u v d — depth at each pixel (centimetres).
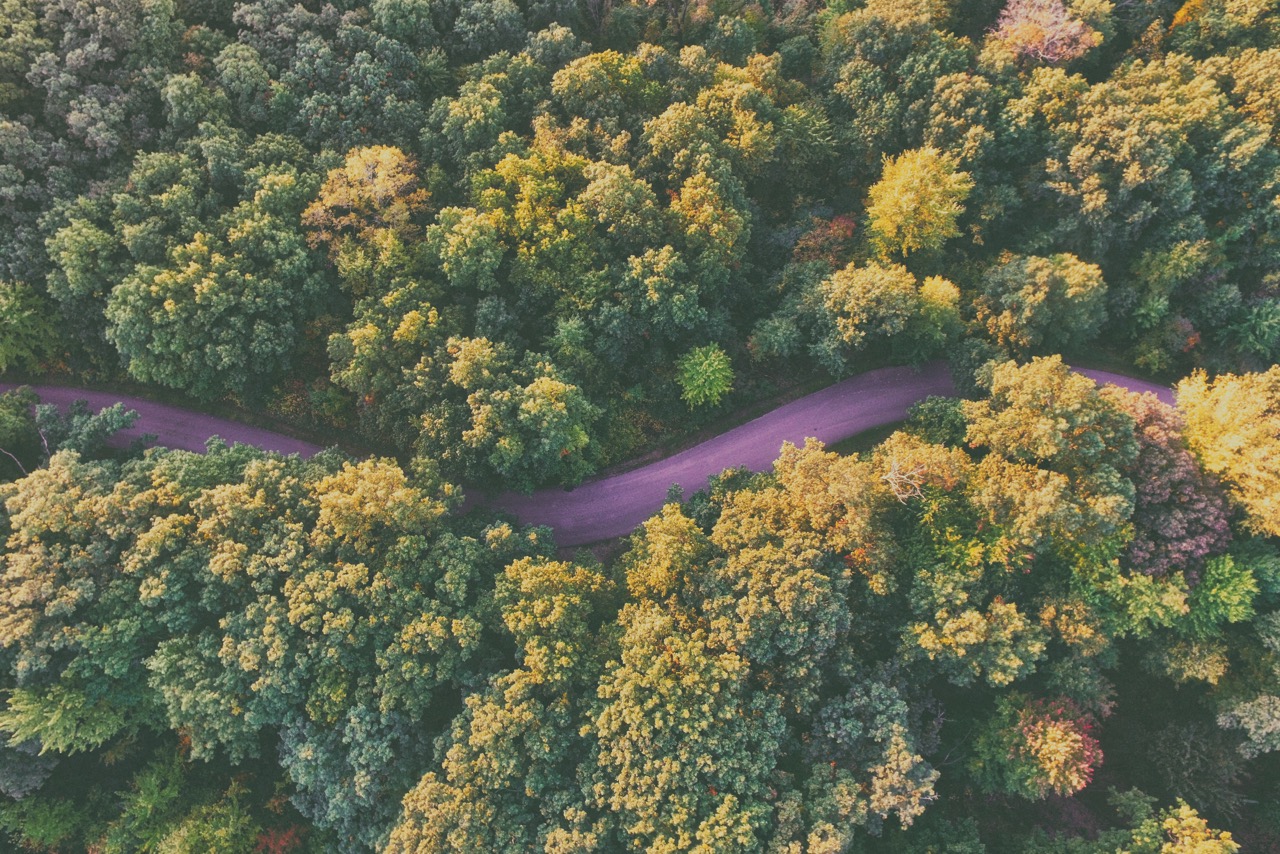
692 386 6512
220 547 5097
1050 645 5741
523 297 6344
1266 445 5181
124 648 5000
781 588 4928
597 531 6706
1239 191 6512
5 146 5628
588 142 6725
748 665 4991
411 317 5825
